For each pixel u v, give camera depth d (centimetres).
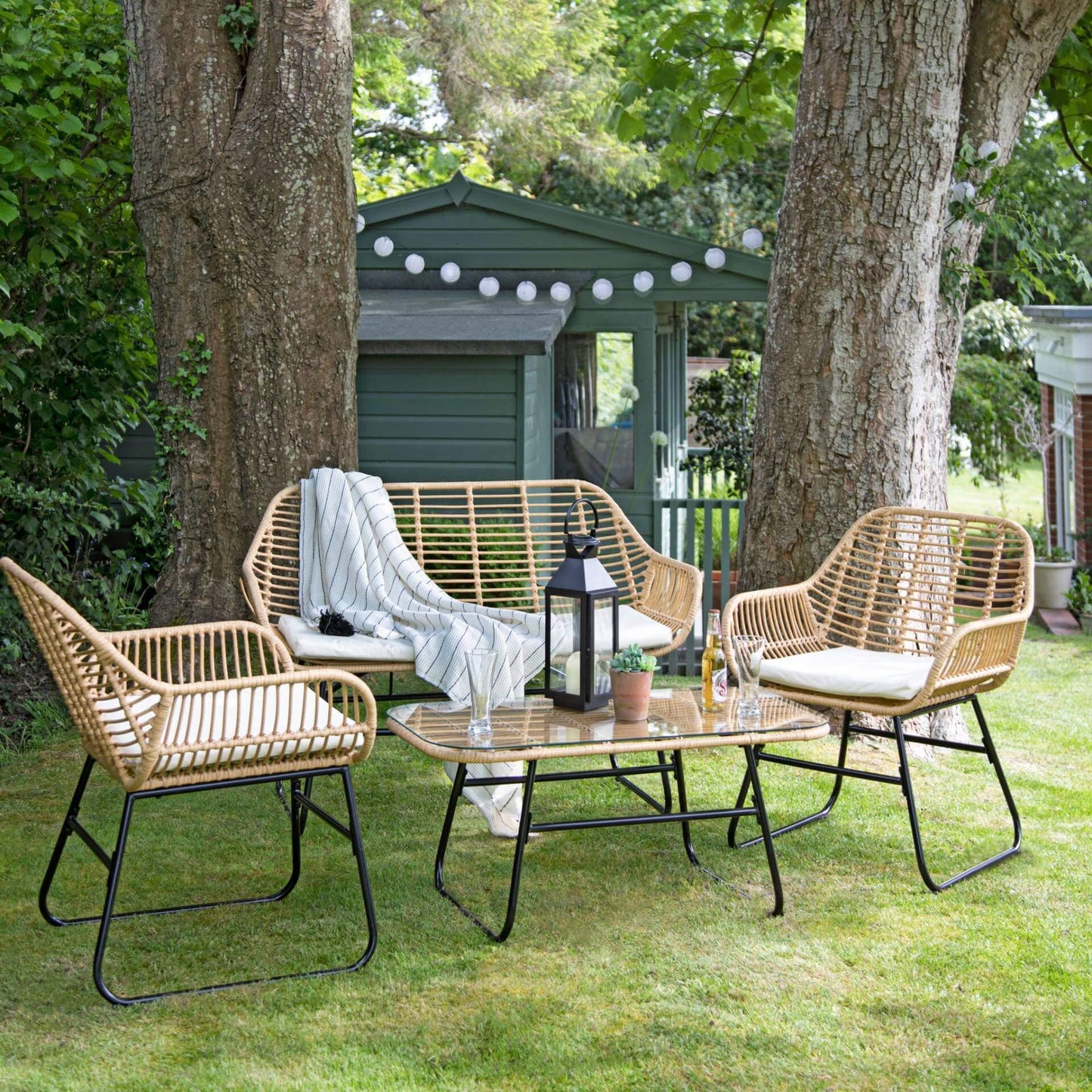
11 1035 284
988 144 546
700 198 1736
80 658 323
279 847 402
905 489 504
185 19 529
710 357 1833
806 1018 289
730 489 1091
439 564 582
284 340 545
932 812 436
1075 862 389
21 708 559
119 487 659
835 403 501
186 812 436
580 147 1530
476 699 327
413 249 832
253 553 479
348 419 564
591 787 462
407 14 1452
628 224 807
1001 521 436
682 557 747
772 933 337
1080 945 329
